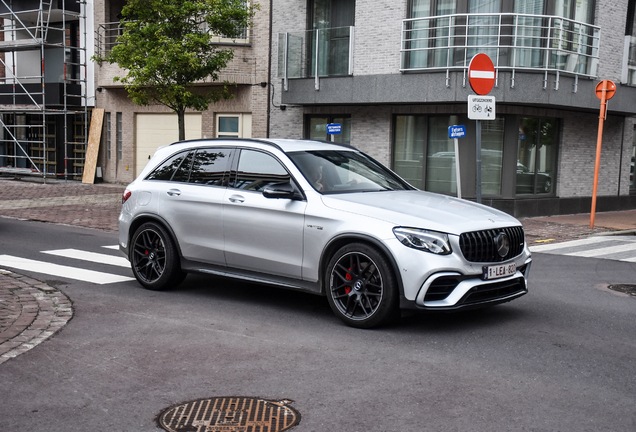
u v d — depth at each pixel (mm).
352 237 5562
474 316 6145
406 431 3529
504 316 6160
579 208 17797
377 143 17203
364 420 3672
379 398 4012
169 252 6938
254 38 19453
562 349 5098
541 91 15016
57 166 25359
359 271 5570
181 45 15406
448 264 5250
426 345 5152
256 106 19641
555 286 7770
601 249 11258
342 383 4270
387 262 5406
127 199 7395
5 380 4277
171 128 22156
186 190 6855
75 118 24953
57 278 7656
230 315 6062
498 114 16016
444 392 4125
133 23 15719
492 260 5578
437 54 15586
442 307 5273
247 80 19594
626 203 19500
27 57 25812
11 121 26844
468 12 15445
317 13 18188
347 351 4973
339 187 6199
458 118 16203
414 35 15930
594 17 16578
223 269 6602
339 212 5695
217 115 20672
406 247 5297
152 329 5547
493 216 5867
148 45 15461
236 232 6391
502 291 5781
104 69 22828
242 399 3980
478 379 4375
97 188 21688
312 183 6078
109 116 23703
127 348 5000
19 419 3656
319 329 5602
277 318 5969
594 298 7082
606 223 15375
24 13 24000
